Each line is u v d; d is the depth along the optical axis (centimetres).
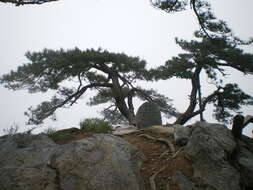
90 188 705
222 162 852
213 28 2136
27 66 2552
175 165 888
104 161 750
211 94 2461
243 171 862
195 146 909
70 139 989
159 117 1366
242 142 994
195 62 2383
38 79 2661
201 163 863
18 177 713
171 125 1293
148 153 965
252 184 839
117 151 783
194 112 2464
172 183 818
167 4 1878
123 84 2862
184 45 2533
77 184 712
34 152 790
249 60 2302
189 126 1150
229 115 2452
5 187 698
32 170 730
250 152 953
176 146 1001
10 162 762
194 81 2473
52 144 841
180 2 1906
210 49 2353
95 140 805
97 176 722
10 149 812
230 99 2372
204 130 940
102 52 2633
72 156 757
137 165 827
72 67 2548
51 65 2542
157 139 1045
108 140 807
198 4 1972
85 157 756
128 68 2636
